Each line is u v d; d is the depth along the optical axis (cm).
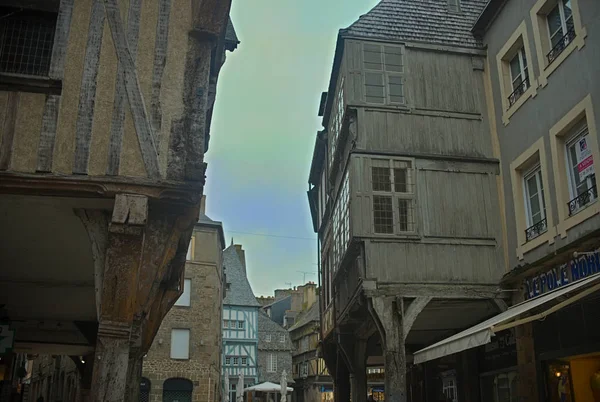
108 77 748
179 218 733
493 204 1336
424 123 1379
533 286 1177
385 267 1261
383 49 1425
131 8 782
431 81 1415
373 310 1231
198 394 2967
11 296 1191
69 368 2916
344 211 1470
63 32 752
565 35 1107
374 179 1318
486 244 1305
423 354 1084
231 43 1090
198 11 789
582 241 978
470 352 1539
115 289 676
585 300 965
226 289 4406
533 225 1226
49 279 1095
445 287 1262
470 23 1487
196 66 779
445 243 1295
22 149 700
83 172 704
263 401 5372
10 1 770
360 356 1719
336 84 1634
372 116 1365
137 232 692
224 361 4594
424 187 1328
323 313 2209
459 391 1608
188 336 3045
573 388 1030
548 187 1129
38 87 722
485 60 1448
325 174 2083
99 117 730
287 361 5409
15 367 2119
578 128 1072
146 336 1005
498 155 1363
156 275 712
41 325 1404
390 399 1173
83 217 737
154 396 2892
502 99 1347
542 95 1167
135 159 723
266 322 5525
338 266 1612
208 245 3228
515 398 1312
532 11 1213
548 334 1087
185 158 737
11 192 693
